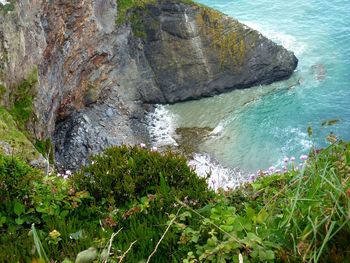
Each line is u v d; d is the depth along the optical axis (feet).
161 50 117.29
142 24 114.32
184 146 102.53
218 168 95.40
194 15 116.16
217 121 111.04
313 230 15.65
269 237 17.03
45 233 19.57
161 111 115.96
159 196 22.34
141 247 18.95
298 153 98.43
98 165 25.49
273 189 24.84
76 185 24.08
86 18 94.48
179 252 18.61
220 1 157.58
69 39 92.38
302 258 15.28
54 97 89.71
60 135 96.22
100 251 17.84
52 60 86.79
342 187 17.15
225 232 16.92
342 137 100.94
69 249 18.33
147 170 24.84
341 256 15.02
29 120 72.43
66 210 21.97
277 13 147.54
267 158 98.02
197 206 22.48
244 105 116.37
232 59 120.06
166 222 20.36
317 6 147.64
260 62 120.98
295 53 129.80
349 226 15.75
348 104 111.55
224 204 23.29
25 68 73.87
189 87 119.55
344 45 130.93
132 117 111.55
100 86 108.37
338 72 122.01
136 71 115.75
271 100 116.78
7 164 22.75
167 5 113.80
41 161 49.42
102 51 103.91
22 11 72.23
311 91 116.98
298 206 17.72
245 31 119.03
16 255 17.25
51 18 83.61
